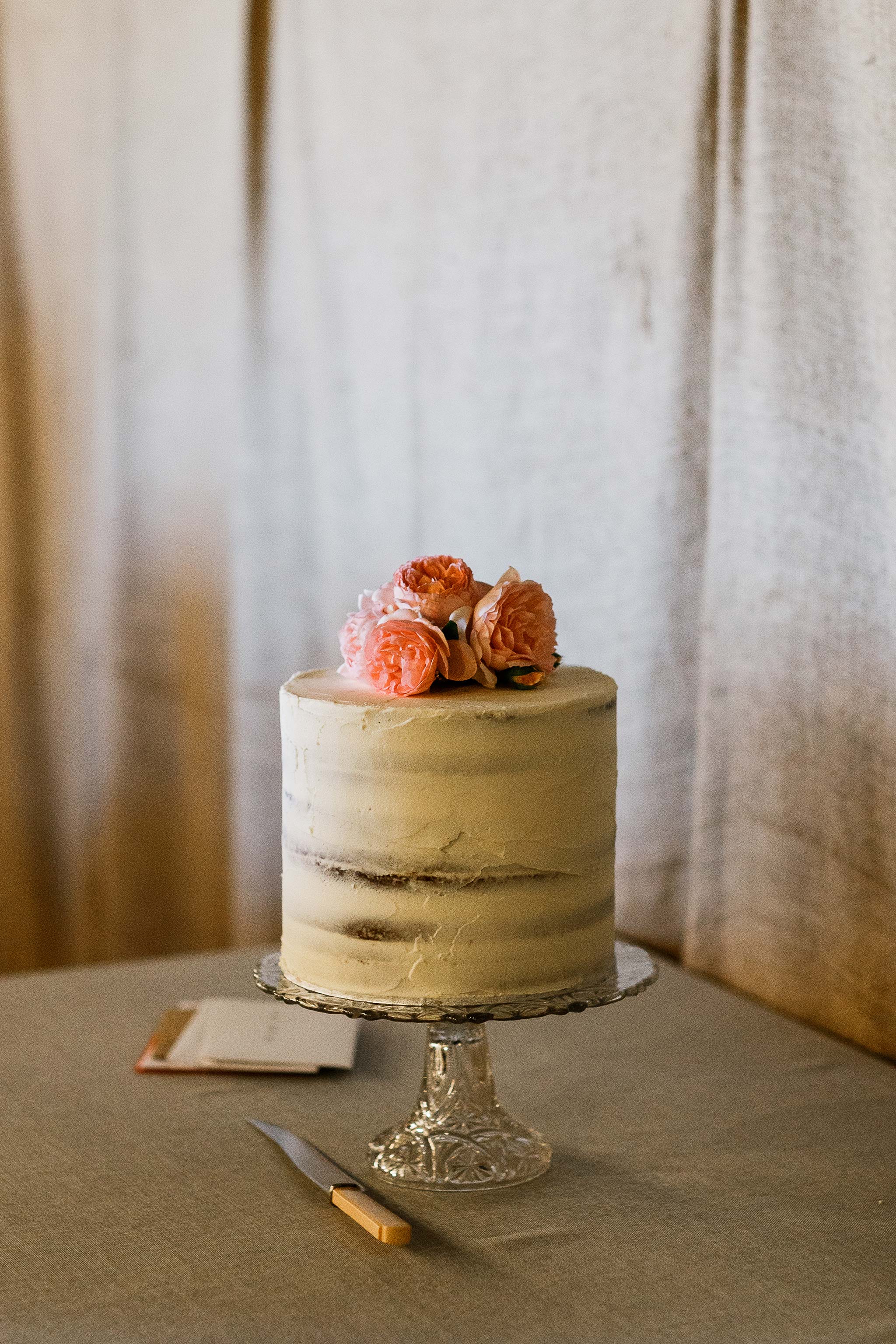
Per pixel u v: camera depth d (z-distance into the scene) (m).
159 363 2.33
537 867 1.25
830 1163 1.33
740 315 1.58
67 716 2.56
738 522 1.60
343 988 1.26
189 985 1.67
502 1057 1.50
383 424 2.02
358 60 1.98
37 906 2.63
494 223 1.84
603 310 1.73
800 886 1.59
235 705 2.29
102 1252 1.23
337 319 2.07
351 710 1.24
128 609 2.44
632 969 1.31
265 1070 1.47
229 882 2.40
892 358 1.44
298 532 2.19
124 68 2.27
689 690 1.70
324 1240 1.24
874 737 1.49
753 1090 1.44
